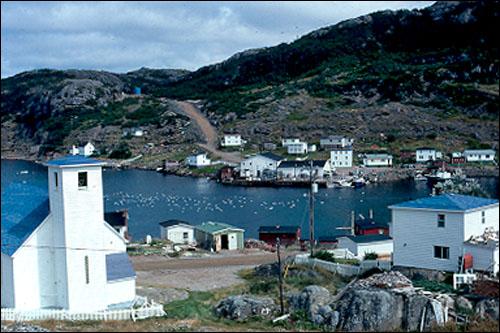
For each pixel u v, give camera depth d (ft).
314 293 115.55
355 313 104.47
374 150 546.67
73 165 112.98
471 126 586.45
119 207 354.13
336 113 653.30
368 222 258.98
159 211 340.59
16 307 115.44
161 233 224.33
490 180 449.06
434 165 492.95
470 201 135.44
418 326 101.65
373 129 604.49
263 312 112.88
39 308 116.78
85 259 115.44
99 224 116.98
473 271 124.57
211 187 451.53
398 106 648.38
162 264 167.94
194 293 132.67
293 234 234.99
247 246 210.38
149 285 140.36
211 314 114.62
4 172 564.30
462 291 113.39
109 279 118.83
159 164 583.99
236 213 332.19
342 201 365.81
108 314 108.27
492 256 122.21
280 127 633.61
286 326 105.91
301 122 639.76
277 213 329.72
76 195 114.11
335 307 108.99
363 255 175.94
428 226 131.95
